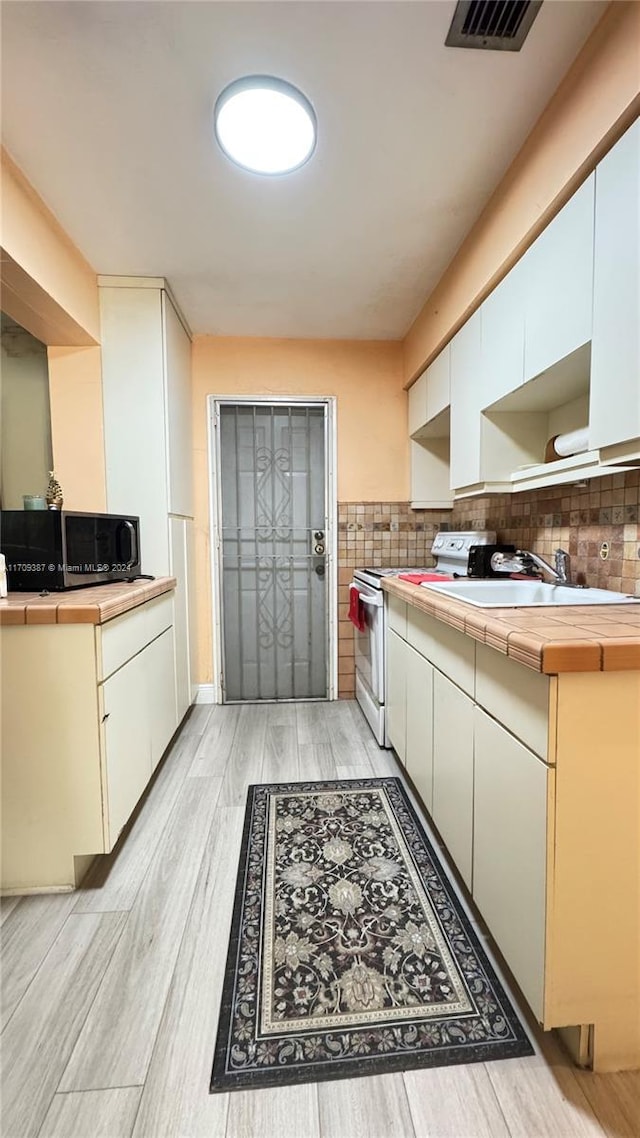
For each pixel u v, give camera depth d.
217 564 3.08
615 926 0.93
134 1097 0.93
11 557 1.65
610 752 0.90
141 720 1.80
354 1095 0.93
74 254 2.08
